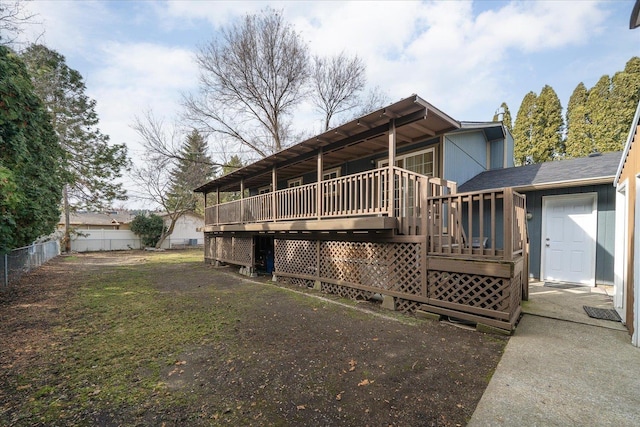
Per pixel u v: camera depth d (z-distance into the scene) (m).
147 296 6.07
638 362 2.89
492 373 2.72
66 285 7.36
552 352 3.15
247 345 3.46
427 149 7.02
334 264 6.20
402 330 3.93
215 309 5.04
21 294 6.32
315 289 6.59
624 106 14.87
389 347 3.36
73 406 2.25
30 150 6.50
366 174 5.36
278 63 15.50
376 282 5.30
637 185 3.28
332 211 5.95
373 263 5.37
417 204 5.00
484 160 9.77
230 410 2.19
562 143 18.42
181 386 2.54
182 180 21.44
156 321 4.39
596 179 6.01
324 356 3.13
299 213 6.80
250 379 2.66
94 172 18.98
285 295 6.08
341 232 6.01
